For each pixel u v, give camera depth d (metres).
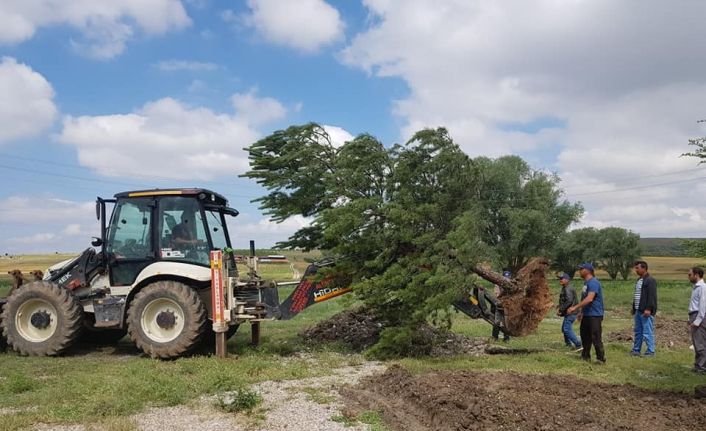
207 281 9.63
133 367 8.18
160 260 9.85
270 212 10.55
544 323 16.39
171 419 5.75
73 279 10.18
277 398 6.57
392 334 9.38
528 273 10.16
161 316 9.32
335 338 11.49
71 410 5.95
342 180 9.74
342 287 10.27
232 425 5.55
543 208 46.44
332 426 5.51
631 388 7.09
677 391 7.01
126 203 10.15
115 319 9.77
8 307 9.76
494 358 9.55
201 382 7.15
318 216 9.75
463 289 9.36
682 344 11.84
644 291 10.19
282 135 10.36
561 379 7.36
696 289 8.65
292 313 10.26
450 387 6.56
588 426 5.27
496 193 46.12
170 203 10.11
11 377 7.47
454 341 11.38
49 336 9.73
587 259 57.25
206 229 10.08
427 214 9.64
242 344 10.80
